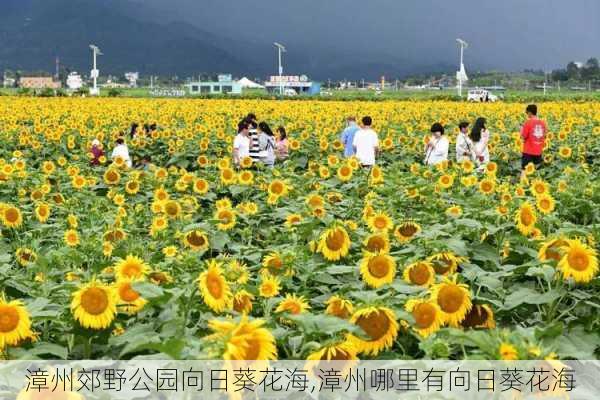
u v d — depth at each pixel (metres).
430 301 4.33
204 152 21.23
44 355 4.23
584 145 21.78
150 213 10.46
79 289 4.18
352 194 12.04
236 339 3.28
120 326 4.47
